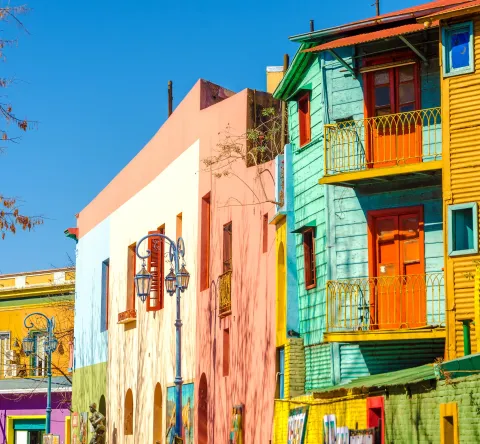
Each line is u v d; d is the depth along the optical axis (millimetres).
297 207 27266
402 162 24297
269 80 36656
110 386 43969
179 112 36906
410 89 24516
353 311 24594
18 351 56812
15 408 56438
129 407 41625
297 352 26578
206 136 33938
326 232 25422
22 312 57125
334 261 25188
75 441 49125
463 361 16375
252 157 30391
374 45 24953
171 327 36781
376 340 23734
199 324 34000
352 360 24625
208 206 34156
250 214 30000
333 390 21406
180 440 28625
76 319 50469
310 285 26391
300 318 26906
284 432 25672
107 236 45625
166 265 37875
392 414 19078
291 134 28047
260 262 29078
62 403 54438
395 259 24438
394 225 24562
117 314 43375
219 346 31938
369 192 24875
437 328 23172
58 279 55844
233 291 30797
